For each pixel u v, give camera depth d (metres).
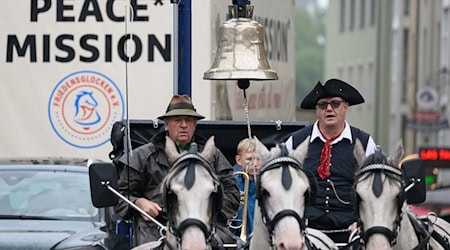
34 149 18.08
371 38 69.81
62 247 14.43
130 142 13.78
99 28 17.84
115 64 17.83
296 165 11.30
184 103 12.77
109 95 17.84
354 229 13.06
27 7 18.00
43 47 18.00
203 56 17.25
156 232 12.99
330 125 13.22
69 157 17.55
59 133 18.00
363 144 13.27
